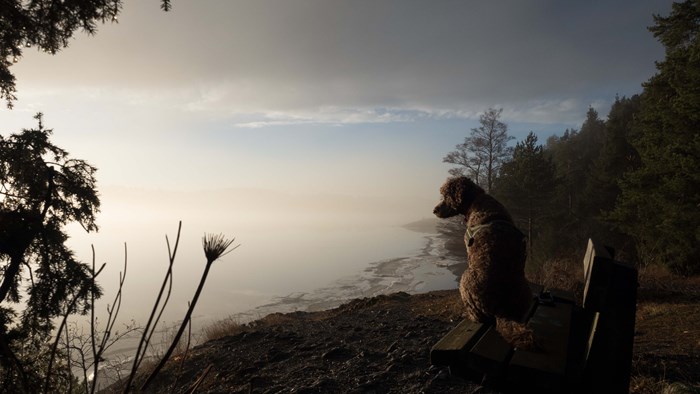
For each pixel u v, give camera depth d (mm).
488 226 2389
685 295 8680
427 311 8945
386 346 6371
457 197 2729
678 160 13484
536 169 29359
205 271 1112
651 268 14672
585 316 2533
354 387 4875
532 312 2551
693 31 16656
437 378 4746
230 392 5262
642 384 3969
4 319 5391
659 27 17125
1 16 4793
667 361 4504
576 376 1840
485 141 34875
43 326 5449
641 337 5906
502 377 1839
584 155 52875
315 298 55438
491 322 2342
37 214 6199
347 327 8062
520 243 2291
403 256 91875
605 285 1881
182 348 7492
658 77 17344
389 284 56938
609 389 1852
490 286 2223
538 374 1756
